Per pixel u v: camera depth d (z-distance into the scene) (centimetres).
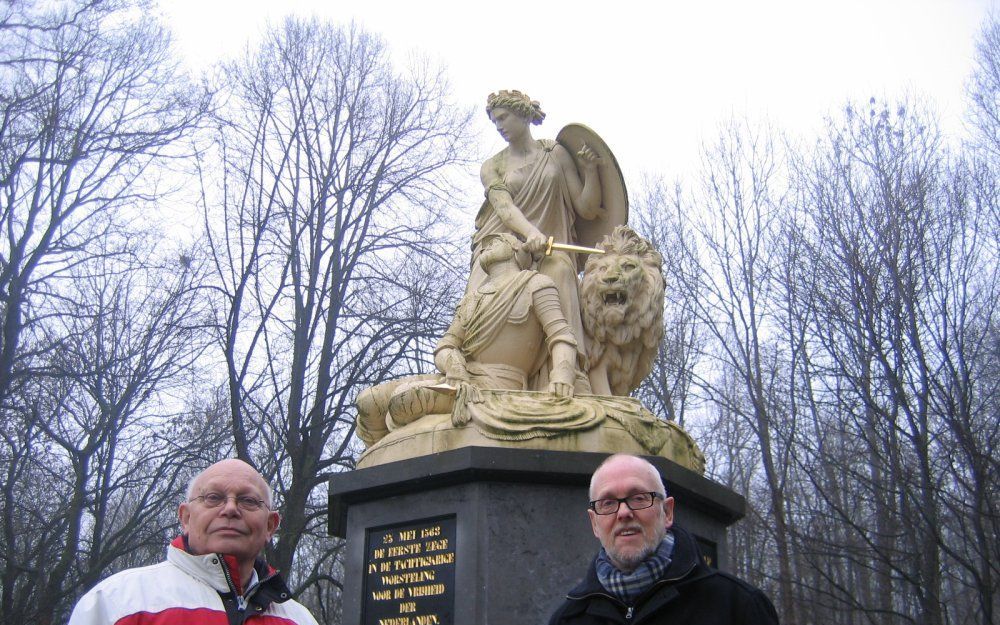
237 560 250
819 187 1260
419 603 478
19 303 1309
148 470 1535
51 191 1395
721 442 2005
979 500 993
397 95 1666
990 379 1230
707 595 252
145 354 1427
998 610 1343
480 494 470
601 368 591
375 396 566
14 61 1353
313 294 1489
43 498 1516
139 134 1420
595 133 638
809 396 1434
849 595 1137
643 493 262
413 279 1591
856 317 1136
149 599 233
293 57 1631
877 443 1230
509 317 562
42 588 1300
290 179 1572
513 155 668
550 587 460
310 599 2012
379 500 516
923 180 1174
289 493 1345
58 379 1382
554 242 632
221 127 1490
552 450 480
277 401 1487
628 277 588
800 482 1531
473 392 509
